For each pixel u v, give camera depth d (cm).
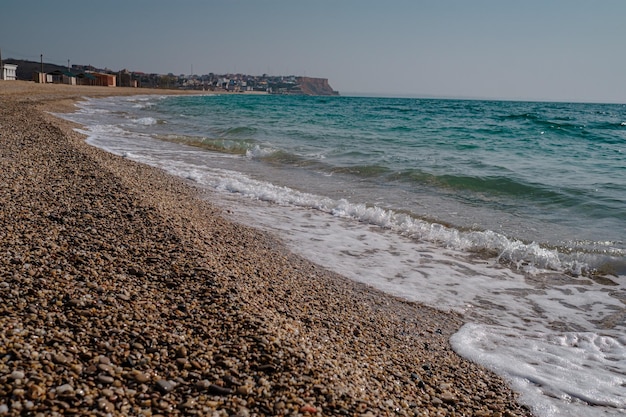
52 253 547
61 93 5075
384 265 761
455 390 435
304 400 355
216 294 496
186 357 385
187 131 2448
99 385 338
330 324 515
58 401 313
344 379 393
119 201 797
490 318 609
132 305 452
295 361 396
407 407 386
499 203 1113
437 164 1553
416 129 2975
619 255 797
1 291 438
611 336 569
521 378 472
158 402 333
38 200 752
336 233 902
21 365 338
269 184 1259
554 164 1630
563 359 513
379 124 3362
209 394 349
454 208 1070
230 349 402
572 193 1170
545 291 693
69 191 826
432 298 655
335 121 3591
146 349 388
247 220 935
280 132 2489
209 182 1248
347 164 1550
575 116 5441
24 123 1716
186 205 939
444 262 787
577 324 600
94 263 537
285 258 732
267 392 358
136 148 1759
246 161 1619
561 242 858
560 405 430
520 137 2622
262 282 586
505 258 809
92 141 1844
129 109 4181
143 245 617
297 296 576
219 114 4056
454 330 570
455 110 6353
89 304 439
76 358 360
